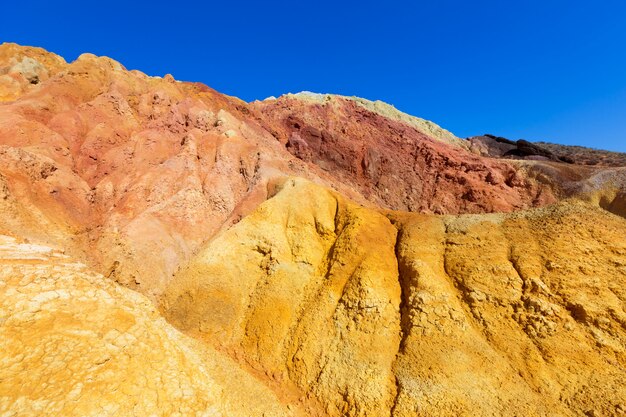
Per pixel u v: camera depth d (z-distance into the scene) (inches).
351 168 2273.6
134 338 409.7
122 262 1141.7
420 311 717.3
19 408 294.5
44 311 371.2
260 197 1503.4
